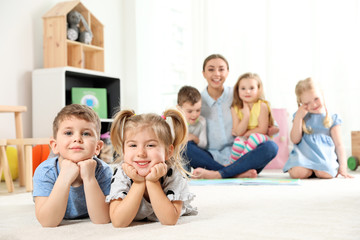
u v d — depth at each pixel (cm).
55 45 281
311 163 215
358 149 273
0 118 265
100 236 85
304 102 228
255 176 216
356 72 303
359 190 158
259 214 109
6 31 272
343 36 305
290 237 82
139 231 89
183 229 90
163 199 94
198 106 225
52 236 87
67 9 284
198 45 355
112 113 325
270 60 326
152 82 384
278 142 300
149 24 384
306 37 317
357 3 301
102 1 353
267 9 327
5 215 119
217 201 135
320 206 121
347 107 304
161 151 95
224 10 345
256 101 237
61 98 269
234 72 341
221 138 239
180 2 370
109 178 108
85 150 98
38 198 101
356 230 88
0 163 197
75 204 105
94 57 322
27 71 285
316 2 312
